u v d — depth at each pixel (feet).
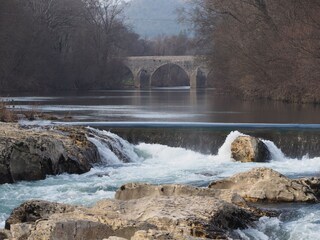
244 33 236.43
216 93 288.51
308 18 196.54
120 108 188.03
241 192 59.98
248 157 91.91
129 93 331.98
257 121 136.05
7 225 49.85
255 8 232.94
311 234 48.08
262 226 49.78
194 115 156.87
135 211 48.24
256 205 57.41
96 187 70.79
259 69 226.58
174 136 107.34
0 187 71.51
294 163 91.45
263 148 93.66
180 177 77.71
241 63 235.40
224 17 253.85
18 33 323.37
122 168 86.38
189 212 46.47
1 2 306.14
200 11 274.36
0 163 74.90
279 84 217.97
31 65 343.05
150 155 99.30
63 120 135.54
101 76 415.23
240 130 112.37
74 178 77.87
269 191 59.11
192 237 39.19
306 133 108.27
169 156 98.99
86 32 410.31
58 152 80.53
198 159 95.35
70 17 394.93
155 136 107.86
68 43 404.36
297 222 51.24
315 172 82.28
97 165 88.07
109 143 95.35
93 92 349.82
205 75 455.22
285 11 213.46
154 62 466.70
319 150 102.12
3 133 82.89
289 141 104.53
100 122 129.59
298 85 203.41
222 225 46.91
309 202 58.54
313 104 202.18
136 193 55.72
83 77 398.21
